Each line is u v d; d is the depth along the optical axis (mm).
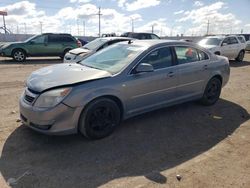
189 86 5684
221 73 6418
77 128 4129
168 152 4062
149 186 3205
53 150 4008
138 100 4773
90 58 5441
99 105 4250
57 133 3984
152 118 5430
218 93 6559
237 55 17062
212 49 15094
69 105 3922
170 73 5184
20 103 4270
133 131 4777
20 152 3918
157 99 5102
